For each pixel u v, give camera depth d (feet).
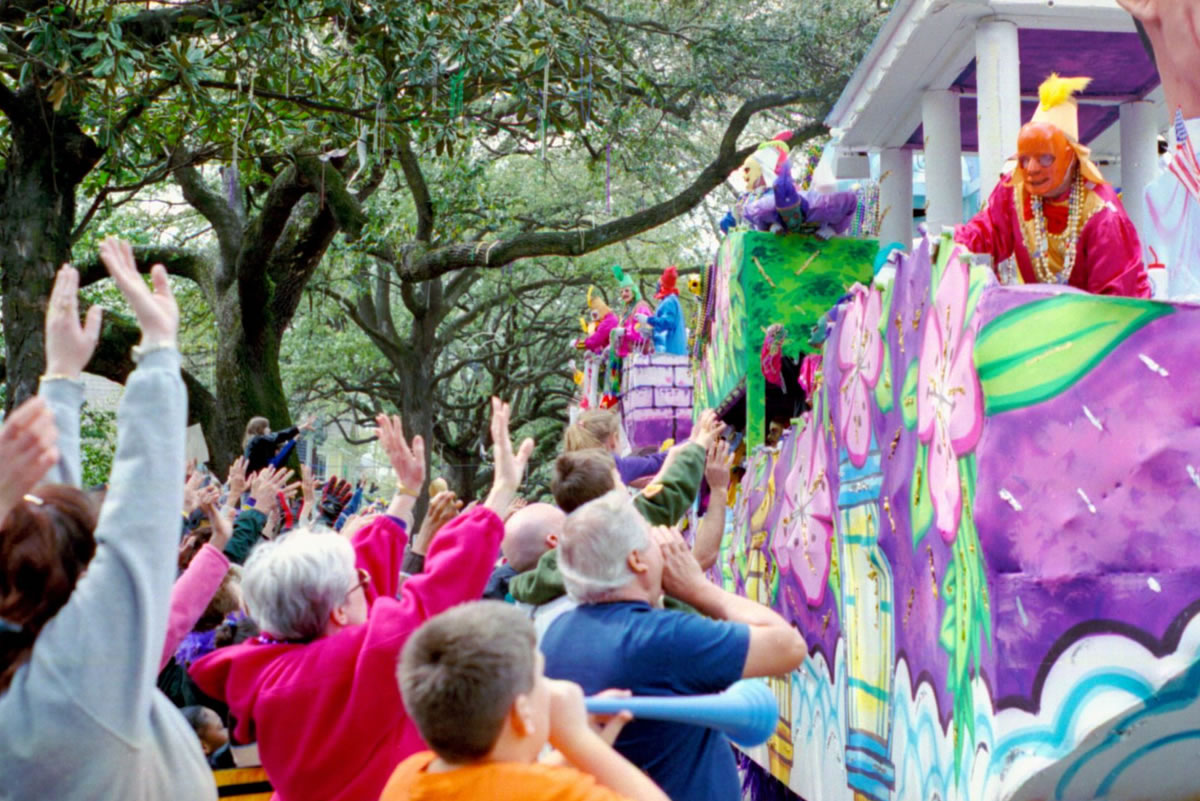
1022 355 12.29
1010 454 12.22
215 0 38.70
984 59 26.07
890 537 15.84
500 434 11.95
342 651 10.35
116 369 52.54
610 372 39.81
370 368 99.25
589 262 90.38
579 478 12.24
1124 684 11.84
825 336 19.88
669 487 13.50
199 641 15.52
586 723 8.18
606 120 62.59
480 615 7.69
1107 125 35.73
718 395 26.22
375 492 20.04
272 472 17.40
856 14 68.44
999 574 12.08
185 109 44.98
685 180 83.20
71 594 8.17
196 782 8.63
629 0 71.26
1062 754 11.74
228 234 57.06
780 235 22.86
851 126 34.14
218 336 56.34
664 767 10.09
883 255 18.70
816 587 19.25
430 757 8.08
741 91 70.33
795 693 20.48
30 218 42.14
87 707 7.73
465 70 40.93
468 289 94.22
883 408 16.21
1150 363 12.24
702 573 11.18
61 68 37.11
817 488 19.34
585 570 10.48
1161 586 12.00
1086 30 27.40
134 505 8.12
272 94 42.04
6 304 42.09
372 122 43.14
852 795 17.12
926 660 14.37
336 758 10.08
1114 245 14.82
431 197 67.46
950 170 31.07
